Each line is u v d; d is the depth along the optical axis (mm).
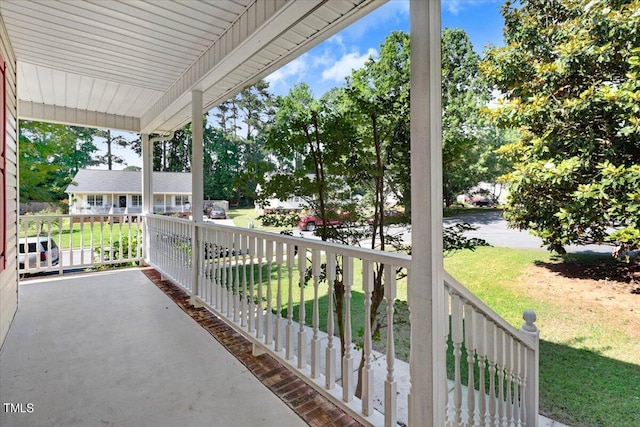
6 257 2980
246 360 2531
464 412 1836
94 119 5352
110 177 15750
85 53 3355
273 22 2373
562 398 1810
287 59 3105
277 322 2312
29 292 4219
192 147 3693
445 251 2354
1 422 1782
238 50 2771
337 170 2867
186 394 2082
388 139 2740
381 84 2742
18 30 2924
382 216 2762
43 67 3697
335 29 2529
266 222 3270
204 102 4383
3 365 2400
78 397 2027
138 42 3109
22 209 13070
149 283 4711
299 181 2988
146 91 4461
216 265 3324
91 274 5223
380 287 2713
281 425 1820
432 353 1380
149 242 5664
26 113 4812
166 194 15773
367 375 1696
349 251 1769
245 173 3277
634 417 1643
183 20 2762
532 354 1819
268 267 2414
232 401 2023
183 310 3621
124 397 2037
